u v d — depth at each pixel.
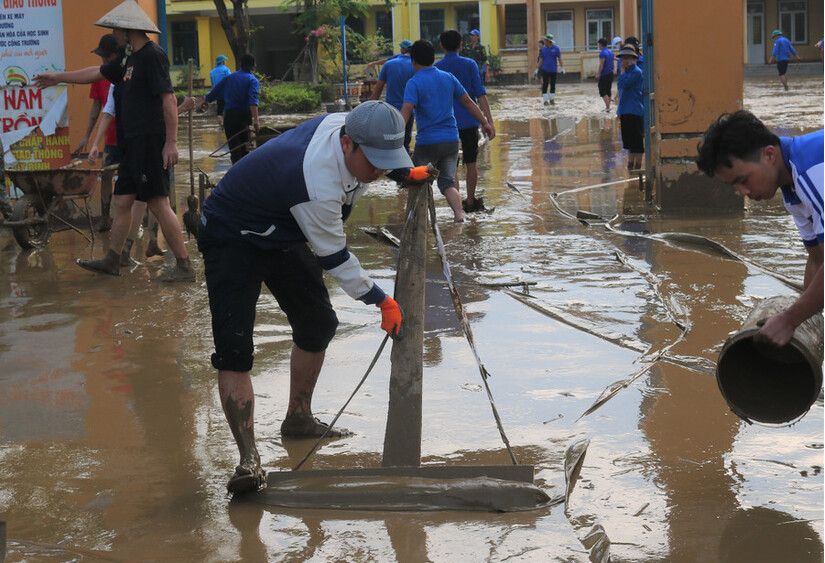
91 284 7.45
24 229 8.77
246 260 3.78
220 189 3.79
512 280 7.02
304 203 3.55
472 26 45.97
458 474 3.64
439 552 3.16
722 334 5.53
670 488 3.60
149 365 5.35
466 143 10.08
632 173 11.46
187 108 8.34
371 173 3.54
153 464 4.01
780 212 9.61
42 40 9.76
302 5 38.28
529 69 45.09
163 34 10.48
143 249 8.92
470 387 4.80
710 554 3.09
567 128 20.41
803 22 47.53
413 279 3.81
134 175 7.26
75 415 4.59
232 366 3.78
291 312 4.12
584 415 4.38
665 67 9.66
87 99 9.88
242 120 13.09
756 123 3.29
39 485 3.80
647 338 5.52
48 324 6.25
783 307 3.77
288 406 4.47
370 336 5.78
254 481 3.64
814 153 3.18
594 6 46.72
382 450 4.08
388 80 10.65
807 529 3.23
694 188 9.84
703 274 6.99
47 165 10.00
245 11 32.22
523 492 3.50
